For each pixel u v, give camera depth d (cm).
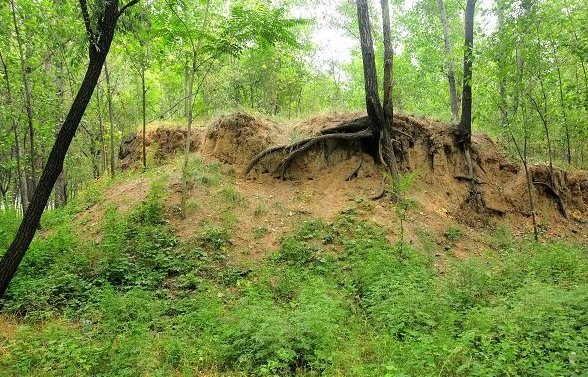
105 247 957
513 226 1327
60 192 2161
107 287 815
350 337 620
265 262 965
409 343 585
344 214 1119
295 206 1161
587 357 509
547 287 669
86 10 714
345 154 1279
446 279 848
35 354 593
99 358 571
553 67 1198
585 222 1517
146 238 1004
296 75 2019
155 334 653
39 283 850
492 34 1198
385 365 508
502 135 1391
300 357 576
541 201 1457
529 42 1144
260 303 709
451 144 1369
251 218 1110
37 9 1011
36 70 1312
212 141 1358
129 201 1176
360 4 1160
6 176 2564
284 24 1086
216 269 933
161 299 813
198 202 1136
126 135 2117
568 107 1226
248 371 553
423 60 2048
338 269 923
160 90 2453
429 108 2397
